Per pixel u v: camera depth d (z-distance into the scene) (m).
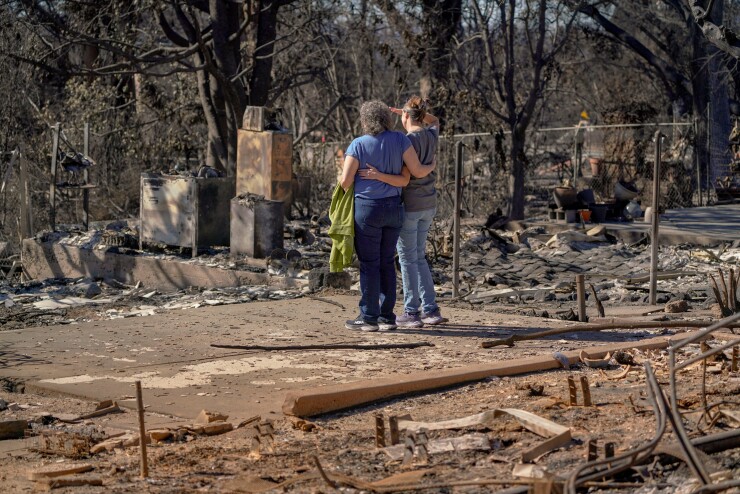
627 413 5.28
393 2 26.00
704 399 4.95
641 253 16.84
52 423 5.79
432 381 6.41
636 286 12.75
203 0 24.86
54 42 26.58
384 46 27.11
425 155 8.48
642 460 4.07
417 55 25.98
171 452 5.02
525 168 28.31
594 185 27.97
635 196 21.70
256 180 15.62
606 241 18.47
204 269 13.66
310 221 20.53
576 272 14.70
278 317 9.45
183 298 12.00
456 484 3.97
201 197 14.52
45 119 26.22
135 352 7.72
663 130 38.28
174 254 14.80
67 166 17.59
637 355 7.25
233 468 4.66
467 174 27.03
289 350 7.78
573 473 3.75
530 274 14.52
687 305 10.36
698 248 17.48
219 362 7.35
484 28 25.38
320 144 27.77
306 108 43.47
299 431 5.45
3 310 11.45
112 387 6.58
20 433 5.57
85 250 15.34
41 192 23.78
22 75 26.23
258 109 15.62
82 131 27.17
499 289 12.98
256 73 24.73
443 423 5.14
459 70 26.05
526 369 6.89
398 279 12.98
